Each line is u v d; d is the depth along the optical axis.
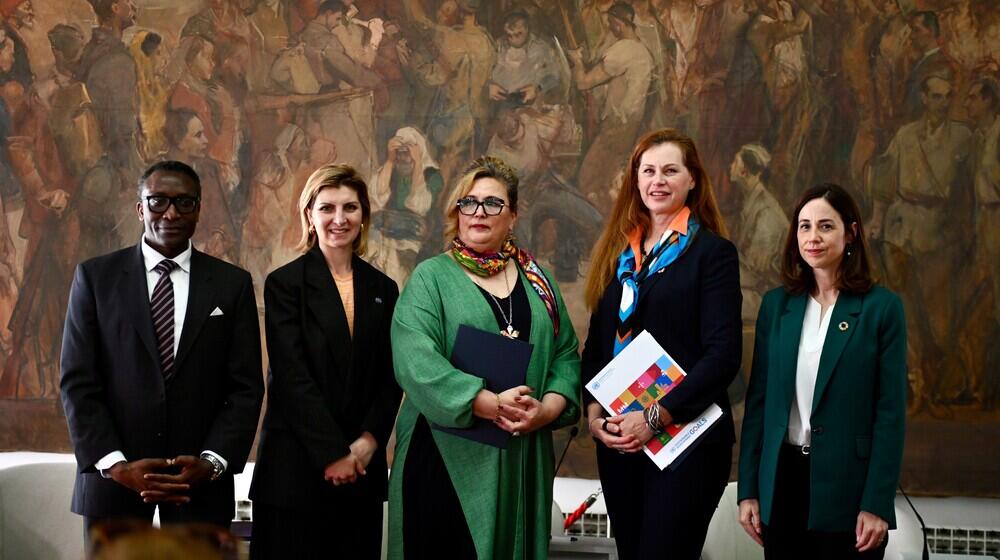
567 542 5.65
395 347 4.81
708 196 4.86
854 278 4.66
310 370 5.02
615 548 5.61
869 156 7.87
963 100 7.81
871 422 4.55
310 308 5.05
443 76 8.11
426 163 8.10
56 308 8.08
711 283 4.64
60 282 8.09
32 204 8.13
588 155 8.04
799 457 4.66
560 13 8.06
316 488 4.93
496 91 8.09
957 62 7.82
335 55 8.16
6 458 7.89
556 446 7.82
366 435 5.03
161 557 1.25
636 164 4.91
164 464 4.68
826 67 7.92
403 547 4.77
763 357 4.90
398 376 4.77
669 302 4.67
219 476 4.81
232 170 8.16
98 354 4.88
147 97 8.16
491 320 4.80
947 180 7.80
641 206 4.93
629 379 4.65
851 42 7.92
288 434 4.98
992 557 6.11
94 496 4.74
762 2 7.97
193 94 8.16
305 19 8.16
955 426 7.68
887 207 7.84
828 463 4.52
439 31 8.10
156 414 4.77
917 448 7.69
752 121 7.96
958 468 7.65
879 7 7.89
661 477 4.59
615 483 4.79
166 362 4.86
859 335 4.56
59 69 8.18
